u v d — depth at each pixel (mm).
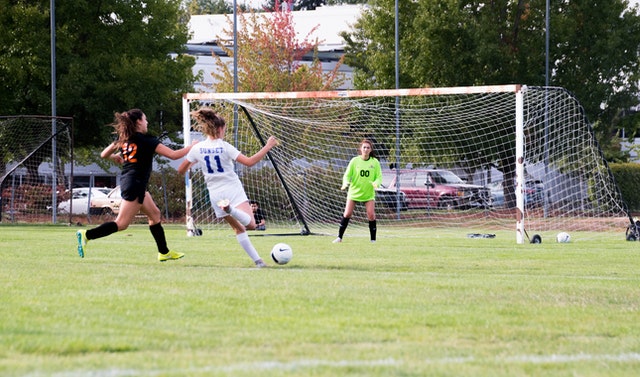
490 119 42500
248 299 11344
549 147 41281
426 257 20297
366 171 26703
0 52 47781
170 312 10195
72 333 8766
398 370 7270
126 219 16672
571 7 51938
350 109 40812
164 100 50281
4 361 7430
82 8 48125
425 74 51312
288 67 61719
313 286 12906
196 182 37062
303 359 7684
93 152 57562
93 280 13430
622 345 8648
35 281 13227
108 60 48625
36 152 46188
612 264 18625
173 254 17812
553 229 37656
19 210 45094
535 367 7555
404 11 53156
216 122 16234
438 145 42719
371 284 13383
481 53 49125
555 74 52469
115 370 7113
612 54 51438
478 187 43375
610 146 56812
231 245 24250
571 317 10320
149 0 49969
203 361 7531
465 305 11172
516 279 14883
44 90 48188
